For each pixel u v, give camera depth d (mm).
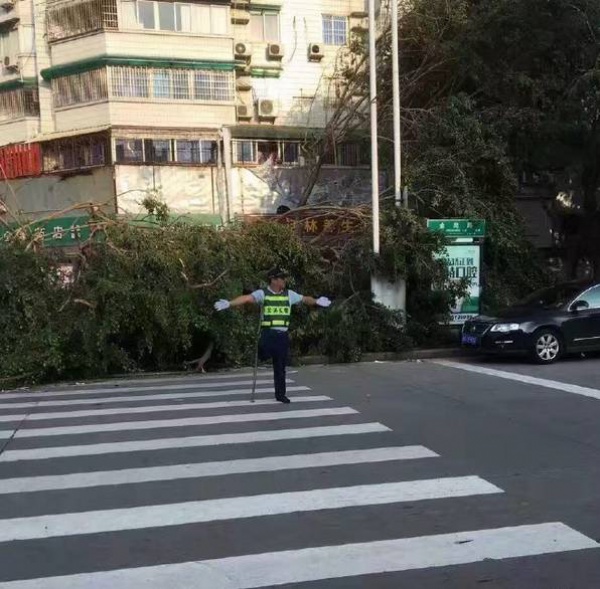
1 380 11227
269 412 8344
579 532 4398
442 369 12031
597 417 7766
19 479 5711
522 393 9352
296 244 13859
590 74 14859
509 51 16859
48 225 17844
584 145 16734
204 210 20906
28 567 3977
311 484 5445
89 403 9445
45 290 11945
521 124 16281
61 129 21188
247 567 3938
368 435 7043
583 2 15555
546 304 12984
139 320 12102
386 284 14125
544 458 6125
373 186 13969
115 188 19953
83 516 4801
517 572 3846
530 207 21891
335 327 13227
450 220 14531
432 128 16375
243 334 12750
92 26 20219
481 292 14891
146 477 5703
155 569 3922
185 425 7695
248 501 5062
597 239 20203
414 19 18109
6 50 22125
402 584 3719
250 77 22547
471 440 6781
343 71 21547
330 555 4090
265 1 22672
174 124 20812
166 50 20609
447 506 4914
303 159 21797
